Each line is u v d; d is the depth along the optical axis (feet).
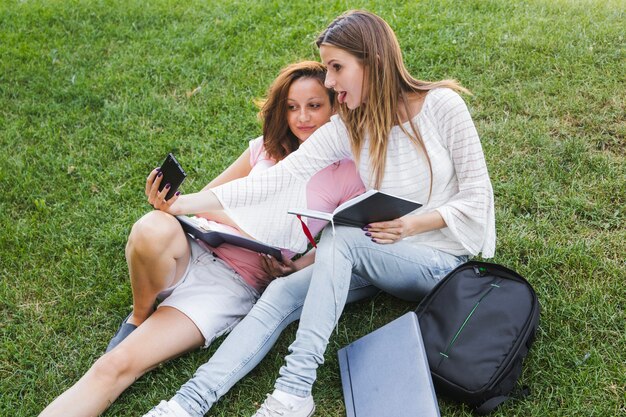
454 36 15.10
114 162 13.51
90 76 16.08
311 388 8.66
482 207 8.73
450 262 9.23
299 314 9.17
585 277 9.78
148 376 9.11
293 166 9.43
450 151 8.82
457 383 7.97
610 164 11.40
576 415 8.02
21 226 12.02
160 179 8.66
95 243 11.58
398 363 8.18
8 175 13.19
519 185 11.37
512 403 8.25
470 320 8.27
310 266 9.26
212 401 8.33
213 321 9.07
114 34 17.67
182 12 18.24
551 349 8.85
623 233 10.29
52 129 14.40
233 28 17.11
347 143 9.29
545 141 12.03
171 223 8.77
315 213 8.21
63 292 10.70
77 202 12.61
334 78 8.71
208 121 14.26
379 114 8.73
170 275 8.97
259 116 10.38
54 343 9.84
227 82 15.35
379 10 16.55
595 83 13.11
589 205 10.80
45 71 16.22
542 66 13.79
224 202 9.31
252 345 8.63
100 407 8.33
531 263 10.09
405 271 8.91
